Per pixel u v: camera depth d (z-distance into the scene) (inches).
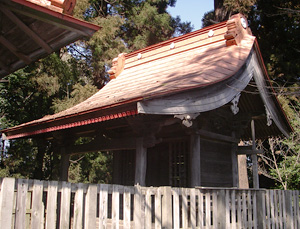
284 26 609.0
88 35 163.2
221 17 673.6
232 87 253.1
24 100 547.8
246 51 291.3
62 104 560.7
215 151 324.8
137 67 396.5
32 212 132.7
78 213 149.7
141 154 250.1
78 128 330.3
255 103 339.3
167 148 323.9
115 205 164.1
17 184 130.0
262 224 259.0
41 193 136.7
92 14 749.9
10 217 124.1
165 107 208.2
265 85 319.3
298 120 479.2
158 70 338.0
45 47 177.5
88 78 735.1
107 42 674.2
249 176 697.6
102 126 300.2
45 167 645.3
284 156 509.7
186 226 197.0
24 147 529.0
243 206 247.4
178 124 301.9
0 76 220.1
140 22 772.6
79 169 658.8
